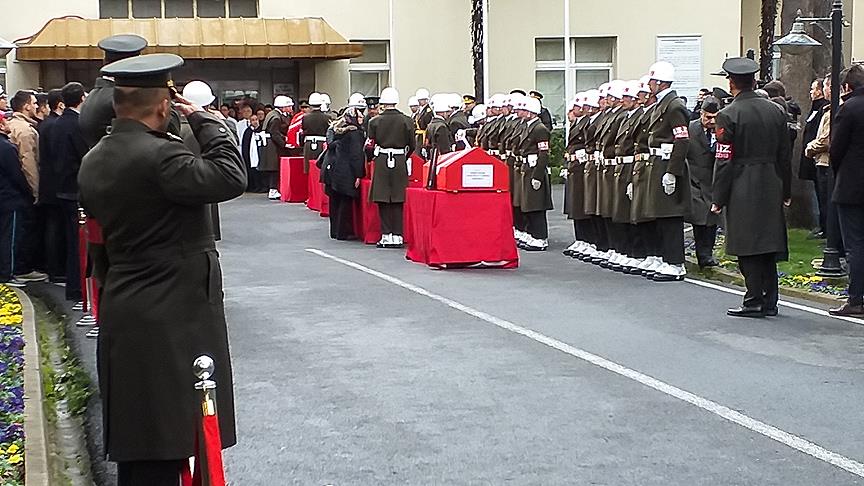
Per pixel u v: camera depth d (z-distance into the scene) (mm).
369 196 17766
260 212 23781
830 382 8281
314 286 13336
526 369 8789
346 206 18703
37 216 14148
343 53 29156
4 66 28656
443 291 12867
